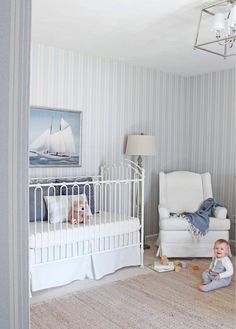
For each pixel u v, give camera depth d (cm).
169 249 376
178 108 511
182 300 273
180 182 443
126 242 346
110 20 288
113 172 430
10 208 67
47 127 370
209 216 397
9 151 67
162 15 276
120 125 439
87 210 331
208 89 488
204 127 494
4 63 66
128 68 444
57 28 309
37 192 338
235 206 454
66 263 302
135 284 307
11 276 67
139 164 431
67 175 389
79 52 392
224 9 258
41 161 366
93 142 412
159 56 404
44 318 240
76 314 247
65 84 384
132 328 227
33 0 248
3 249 66
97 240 321
